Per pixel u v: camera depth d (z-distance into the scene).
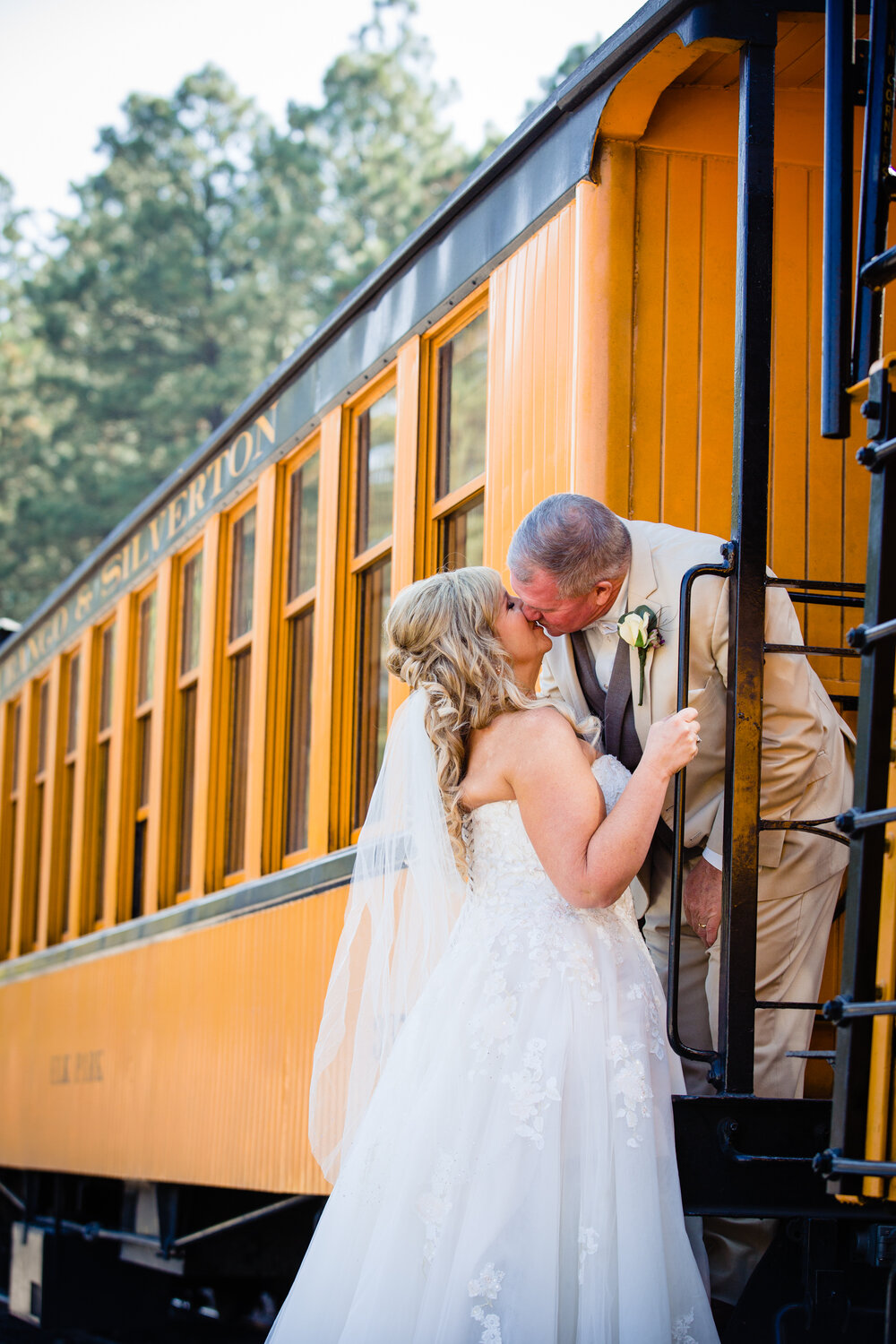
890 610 2.35
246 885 5.08
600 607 3.00
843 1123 2.29
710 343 3.42
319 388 4.91
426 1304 2.59
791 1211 2.78
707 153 3.46
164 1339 7.35
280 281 26.88
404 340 4.27
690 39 2.97
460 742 2.89
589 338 3.32
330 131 29.17
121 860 6.71
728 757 2.85
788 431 3.63
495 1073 2.70
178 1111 5.57
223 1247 5.93
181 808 6.14
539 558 2.89
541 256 3.57
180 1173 5.49
